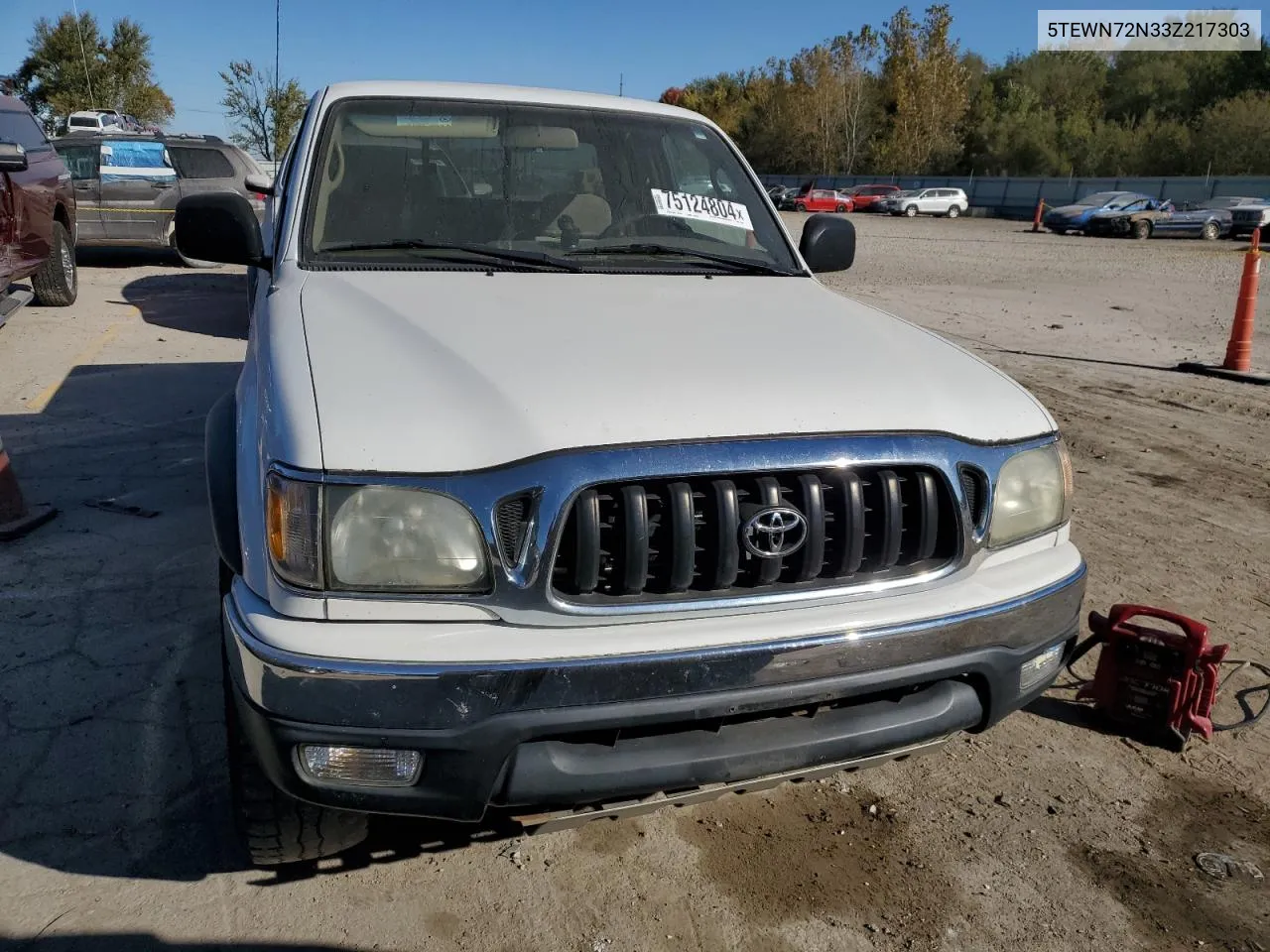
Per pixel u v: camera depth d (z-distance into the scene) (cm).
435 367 224
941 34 6181
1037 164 6078
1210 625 407
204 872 252
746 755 214
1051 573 245
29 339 820
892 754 235
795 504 216
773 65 7256
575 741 206
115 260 1362
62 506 472
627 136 362
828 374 239
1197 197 4288
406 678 192
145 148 1221
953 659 227
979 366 274
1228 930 250
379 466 197
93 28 4872
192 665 340
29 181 799
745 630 209
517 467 200
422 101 344
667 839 275
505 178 335
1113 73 6894
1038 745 329
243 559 218
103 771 286
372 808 202
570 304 274
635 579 205
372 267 298
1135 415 749
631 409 213
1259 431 711
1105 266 2017
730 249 350
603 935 240
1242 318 888
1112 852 277
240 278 1223
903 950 240
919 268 1875
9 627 359
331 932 236
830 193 4572
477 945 235
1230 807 299
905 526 230
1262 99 5475
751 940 241
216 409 282
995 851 276
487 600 200
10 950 225
